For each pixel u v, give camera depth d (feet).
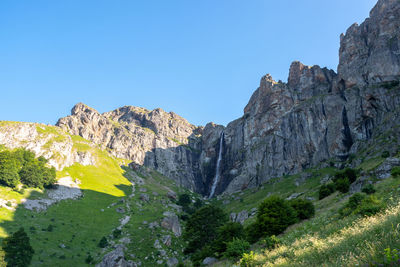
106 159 630.33
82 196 391.45
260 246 116.98
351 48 524.52
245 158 634.02
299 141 523.29
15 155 375.04
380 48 472.85
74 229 271.90
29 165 374.22
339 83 525.75
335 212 129.59
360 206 99.04
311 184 376.07
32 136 499.10
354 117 457.27
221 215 211.20
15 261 158.81
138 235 278.67
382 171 168.86
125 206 380.17
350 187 188.65
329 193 221.05
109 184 495.00
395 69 442.91
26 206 294.25
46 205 317.42
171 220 320.29
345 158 438.40
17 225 240.73
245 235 150.61
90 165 560.61
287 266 49.55
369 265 24.43
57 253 208.85
